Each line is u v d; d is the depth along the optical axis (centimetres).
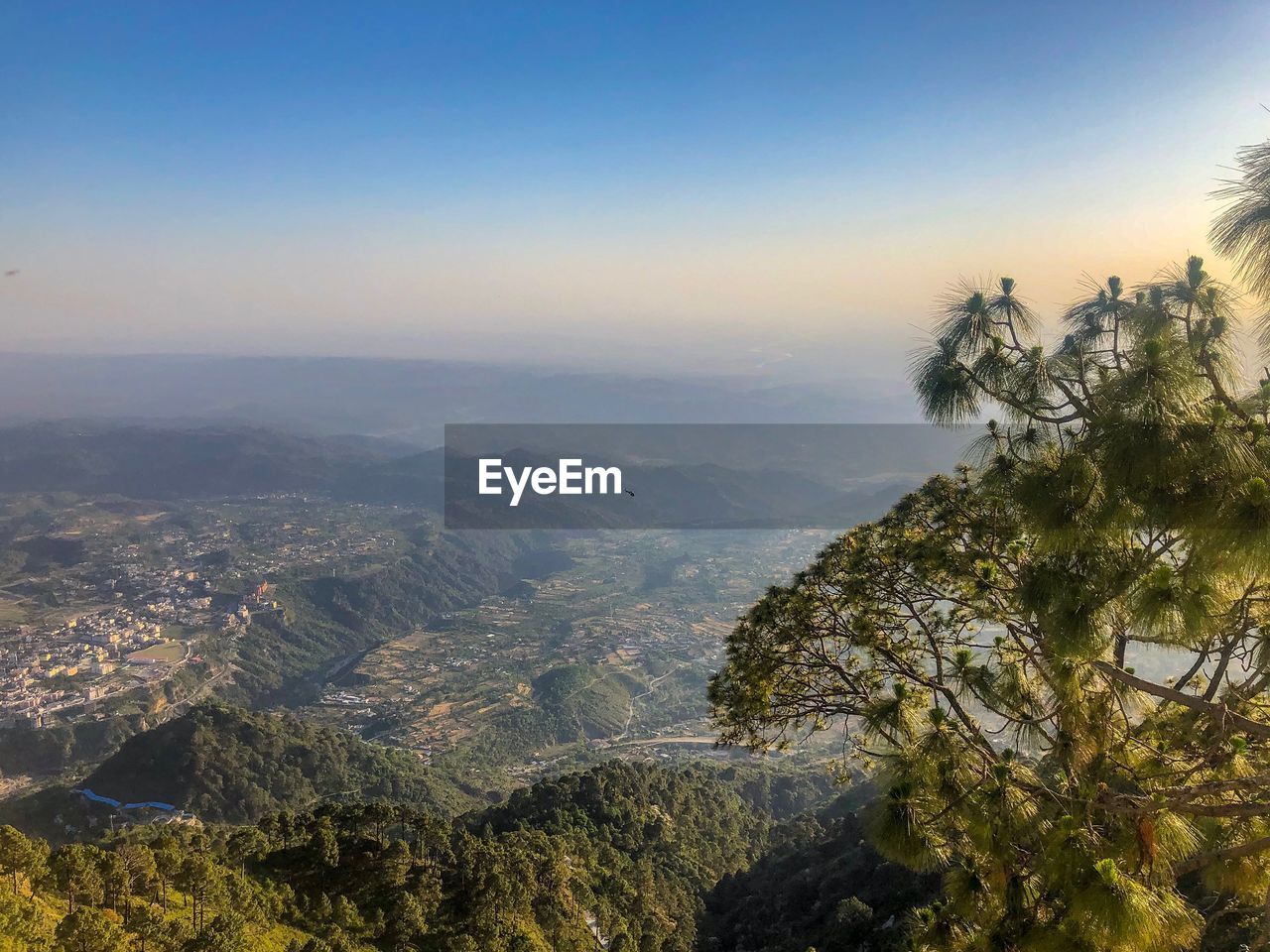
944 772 576
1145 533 532
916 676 754
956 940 591
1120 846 553
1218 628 519
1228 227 506
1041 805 582
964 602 737
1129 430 488
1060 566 554
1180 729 687
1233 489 463
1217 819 659
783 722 833
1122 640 605
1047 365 613
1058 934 492
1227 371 555
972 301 636
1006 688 656
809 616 823
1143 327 589
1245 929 755
